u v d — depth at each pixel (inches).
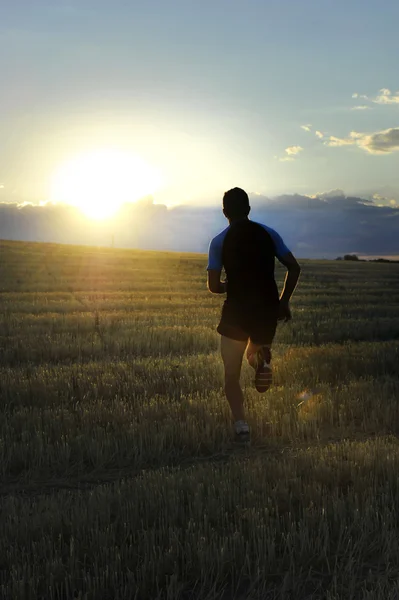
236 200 231.1
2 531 146.5
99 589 123.6
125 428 233.6
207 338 478.9
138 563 131.6
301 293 1031.6
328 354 388.2
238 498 160.7
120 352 434.3
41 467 206.5
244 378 328.5
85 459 215.3
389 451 195.2
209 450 221.8
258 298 225.0
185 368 346.6
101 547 136.1
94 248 2933.1
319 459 190.5
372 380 311.0
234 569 130.9
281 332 528.1
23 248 2507.4
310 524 146.1
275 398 276.4
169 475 181.5
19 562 133.5
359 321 608.7
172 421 238.1
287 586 123.6
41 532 145.9
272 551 132.0
